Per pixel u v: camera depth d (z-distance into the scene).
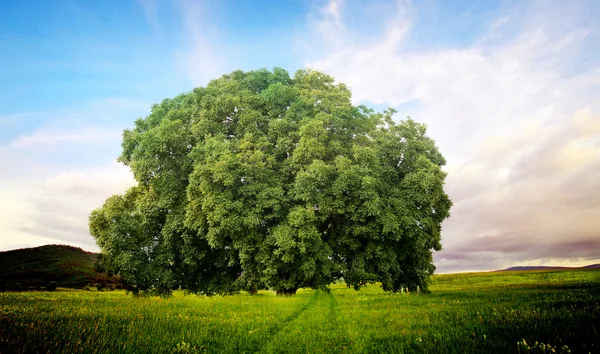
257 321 10.36
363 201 23.09
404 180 24.66
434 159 27.11
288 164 24.67
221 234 22.44
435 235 26.91
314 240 21.98
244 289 25.39
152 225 27.42
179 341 7.36
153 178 26.19
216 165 21.11
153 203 26.27
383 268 24.16
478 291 21.78
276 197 22.55
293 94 26.92
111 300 16.27
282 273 25.41
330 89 30.17
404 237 25.28
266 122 26.70
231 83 27.72
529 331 6.85
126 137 28.28
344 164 22.31
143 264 25.83
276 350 6.95
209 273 28.33
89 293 25.34
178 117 27.48
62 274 41.59
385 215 22.92
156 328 8.62
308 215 21.16
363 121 28.84
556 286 22.31
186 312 12.02
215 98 26.80
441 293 21.70
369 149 23.30
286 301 18.05
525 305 11.21
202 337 7.76
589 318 7.78
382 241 24.83
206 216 22.75
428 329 8.15
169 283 25.55
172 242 26.39
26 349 6.07
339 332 8.60
